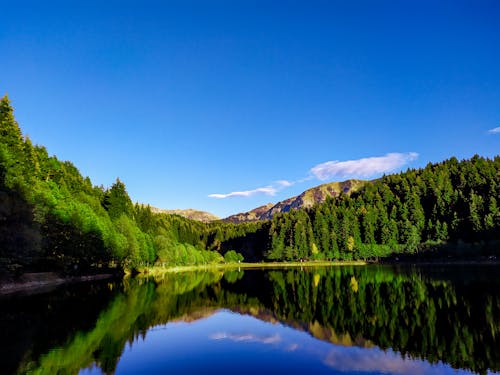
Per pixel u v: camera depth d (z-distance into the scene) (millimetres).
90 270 77062
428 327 24766
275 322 27953
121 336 22953
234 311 33031
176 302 38688
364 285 53969
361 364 17703
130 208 122625
